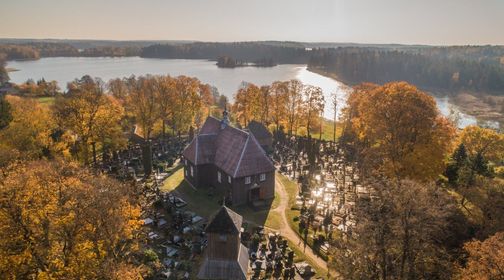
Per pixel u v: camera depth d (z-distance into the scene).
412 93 54.91
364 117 61.53
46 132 68.88
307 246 46.38
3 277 31.30
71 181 35.81
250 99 98.06
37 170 37.66
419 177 50.53
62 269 31.62
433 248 34.69
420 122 52.25
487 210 42.50
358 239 32.56
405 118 52.59
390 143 54.66
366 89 90.88
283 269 41.12
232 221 36.31
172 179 68.94
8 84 169.62
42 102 139.12
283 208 57.12
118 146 77.00
